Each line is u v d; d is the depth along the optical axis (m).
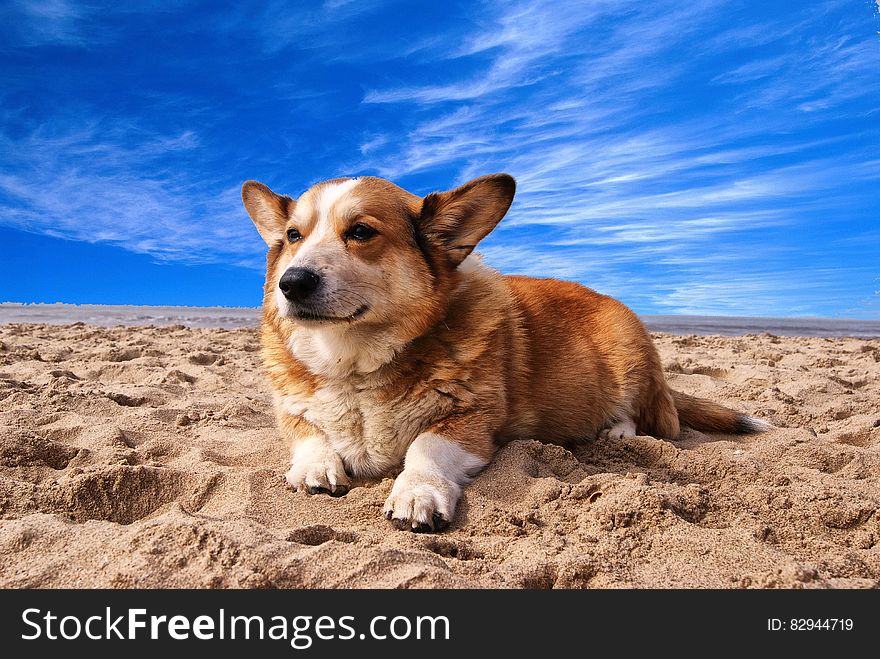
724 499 0.56
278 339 0.67
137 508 0.57
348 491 0.62
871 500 0.55
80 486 0.56
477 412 0.63
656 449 0.71
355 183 0.64
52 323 2.73
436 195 0.63
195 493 0.59
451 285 0.64
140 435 0.77
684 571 0.43
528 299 0.79
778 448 0.75
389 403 0.62
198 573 0.39
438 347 0.62
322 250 0.59
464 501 0.57
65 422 0.78
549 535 0.49
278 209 0.70
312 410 0.65
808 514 0.54
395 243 0.61
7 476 0.60
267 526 0.51
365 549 0.41
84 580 0.39
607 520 0.51
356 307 0.58
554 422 0.75
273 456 0.71
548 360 0.75
